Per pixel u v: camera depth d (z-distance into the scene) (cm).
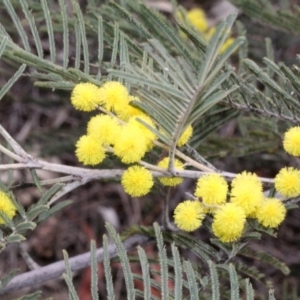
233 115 27
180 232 25
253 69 23
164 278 21
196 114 21
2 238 22
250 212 22
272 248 44
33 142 42
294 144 22
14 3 30
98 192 51
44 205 22
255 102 25
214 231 22
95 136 22
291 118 25
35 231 49
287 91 24
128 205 50
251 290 21
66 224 50
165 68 20
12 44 23
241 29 31
